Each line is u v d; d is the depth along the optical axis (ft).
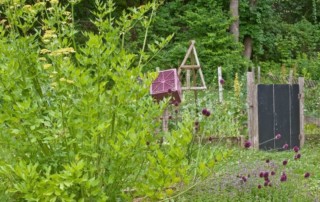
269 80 61.41
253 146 32.50
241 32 73.77
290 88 33.71
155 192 15.53
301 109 33.86
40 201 13.69
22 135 15.16
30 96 15.28
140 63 16.69
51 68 15.70
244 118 36.60
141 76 16.19
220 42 65.51
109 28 16.74
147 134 16.51
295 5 87.92
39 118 14.97
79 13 62.23
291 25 80.18
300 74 70.64
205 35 67.87
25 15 16.92
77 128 14.67
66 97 14.84
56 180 13.38
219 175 21.80
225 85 60.80
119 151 14.75
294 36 78.28
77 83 14.56
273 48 77.71
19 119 14.51
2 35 16.05
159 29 67.26
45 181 13.39
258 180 21.75
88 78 14.94
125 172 15.90
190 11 68.23
